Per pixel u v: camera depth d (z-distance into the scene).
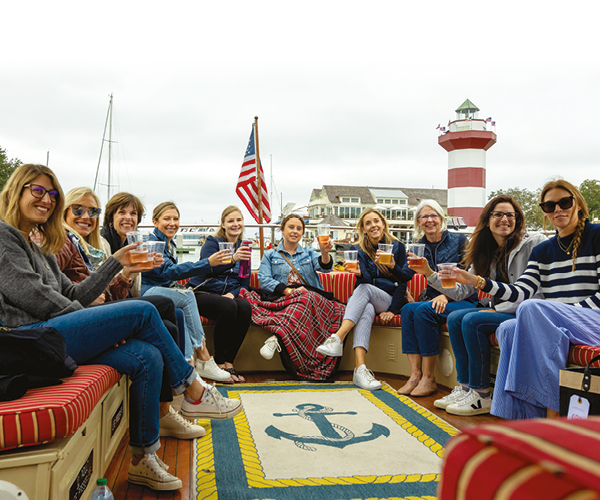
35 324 1.67
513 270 2.99
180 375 1.97
